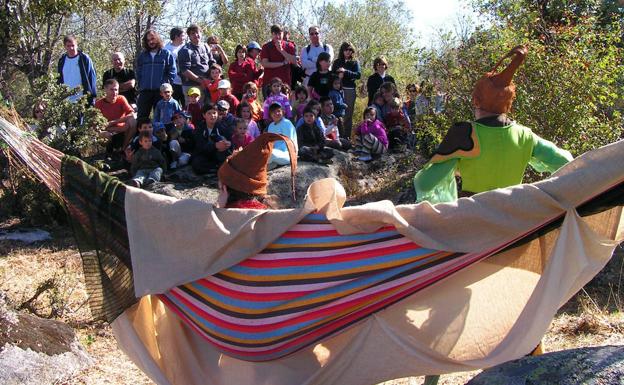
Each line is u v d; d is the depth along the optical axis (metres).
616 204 3.88
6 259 9.04
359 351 4.05
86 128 11.12
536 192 3.83
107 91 12.04
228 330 4.11
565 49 8.90
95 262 4.29
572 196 3.81
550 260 3.81
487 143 4.57
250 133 11.67
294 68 13.99
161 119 11.66
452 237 3.94
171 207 4.09
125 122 11.90
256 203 4.34
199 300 4.15
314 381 4.09
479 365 3.87
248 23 24.33
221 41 22.28
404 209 3.97
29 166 4.48
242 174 4.31
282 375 4.17
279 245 4.04
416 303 4.11
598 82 8.91
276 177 10.81
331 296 4.00
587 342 6.20
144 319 4.35
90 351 6.34
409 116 13.54
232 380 4.28
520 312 4.20
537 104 8.74
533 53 8.79
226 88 12.22
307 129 11.70
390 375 4.03
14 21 14.66
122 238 4.21
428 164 4.70
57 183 4.47
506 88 4.62
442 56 9.95
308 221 4.04
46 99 11.07
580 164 3.80
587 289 7.81
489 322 4.18
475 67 9.38
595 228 4.12
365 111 12.30
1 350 5.59
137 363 4.26
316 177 11.14
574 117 8.67
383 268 3.98
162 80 12.28
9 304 6.38
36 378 5.60
